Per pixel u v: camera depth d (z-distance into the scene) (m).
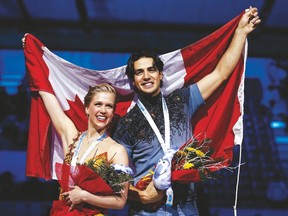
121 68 4.31
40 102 4.35
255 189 9.77
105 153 3.67
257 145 10.47
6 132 9.73
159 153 3.85
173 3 8.62
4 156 9.45
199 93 4.10
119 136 3.95
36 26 9.16
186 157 3.72
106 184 3.47
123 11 8.88
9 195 8.47
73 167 3.55
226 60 4.16
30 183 8.59
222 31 4.21
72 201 3.51
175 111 3.96
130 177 3.52
